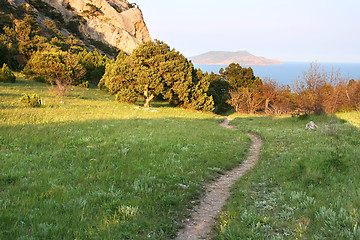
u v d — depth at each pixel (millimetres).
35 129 14539
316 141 14672
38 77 46062
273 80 53375
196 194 7840
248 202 6781
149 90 40625
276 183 8289
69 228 4641
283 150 13594
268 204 6496
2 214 4793
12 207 5297
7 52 50969
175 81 42344
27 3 96000
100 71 63969
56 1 120438
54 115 20453
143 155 11320
